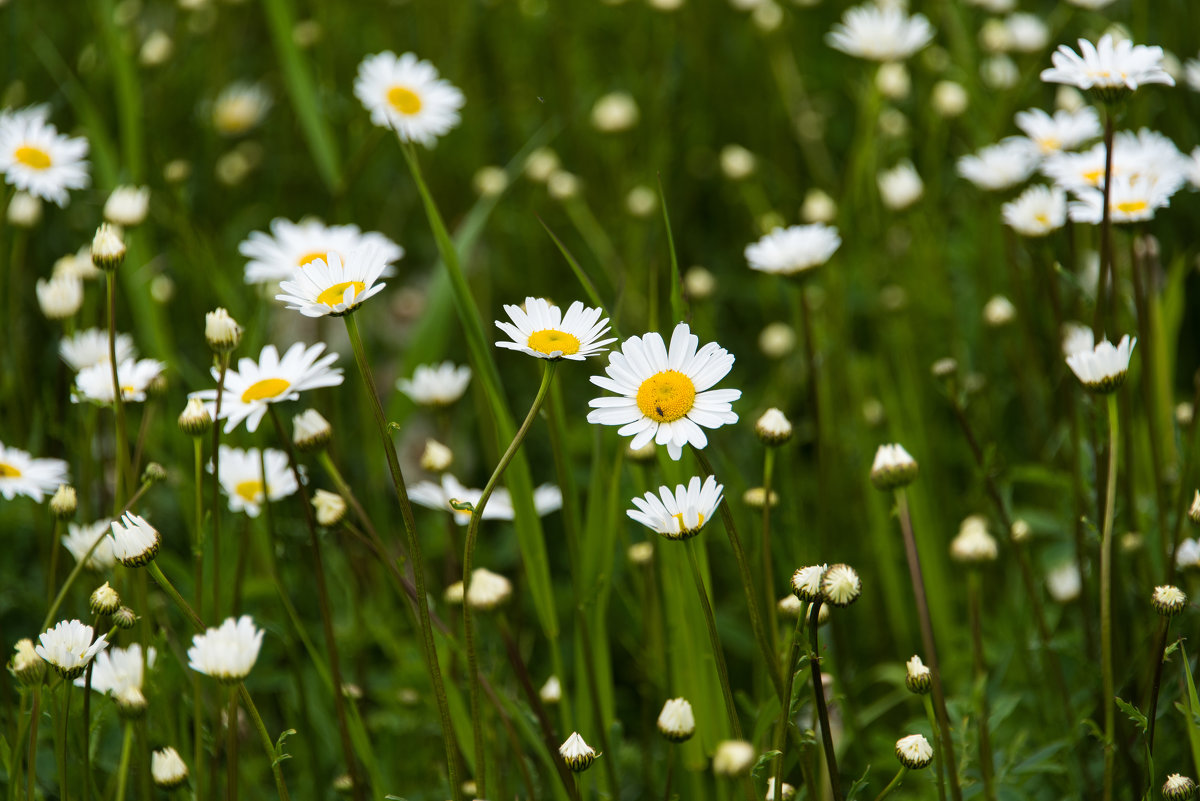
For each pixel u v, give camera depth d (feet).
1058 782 5.49
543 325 5.11
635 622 5.80
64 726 5.17
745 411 6.23
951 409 6.21
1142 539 5.57
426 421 6.31
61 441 5.90
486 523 6.19
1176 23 6.46
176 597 5.13
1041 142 5.87
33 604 5.69
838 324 6.15
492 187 6.39
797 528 5.79
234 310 6.10
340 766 5.63
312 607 5.84
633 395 5.10
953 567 5.97
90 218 6.53
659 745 5.74
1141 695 5.48
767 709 5.18
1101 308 5.38
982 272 6.19
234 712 5.13
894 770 5.53
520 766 5.36
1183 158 5.67
